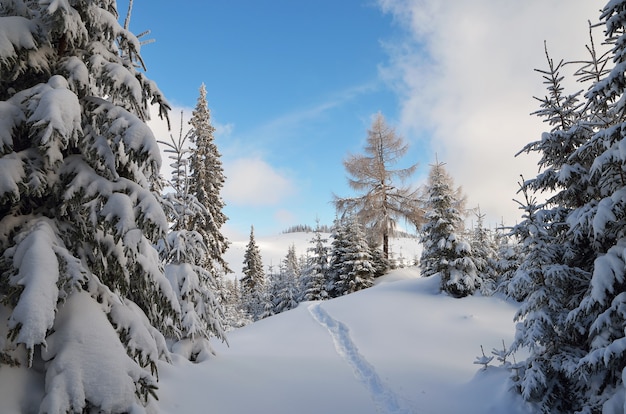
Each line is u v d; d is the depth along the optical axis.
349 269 32.12
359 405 8.71
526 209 8.18
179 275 10.07
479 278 20.11
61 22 4.82
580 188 7.89
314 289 35.19
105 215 4.67
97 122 5.06
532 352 8.20
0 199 4.20
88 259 5.23
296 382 9.68
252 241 47.75
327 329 17.94
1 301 4.00
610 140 6.54
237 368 9.74
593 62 7.68
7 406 3.93
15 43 4.52
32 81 5.25
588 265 8.08
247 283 47.31
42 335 3.79
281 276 45.91
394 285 23.69
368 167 31.25
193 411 6.58
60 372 4.09
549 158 8.55
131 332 5.02
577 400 7.09
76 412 3.91
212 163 21.30
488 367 9.64
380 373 11.05
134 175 5.72
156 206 4.95
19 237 4.45
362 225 33.00
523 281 7.82
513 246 21.27
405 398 9.12
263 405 7.71
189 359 9.78
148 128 4.99
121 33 5.48
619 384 6.30
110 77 5.00
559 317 7.52
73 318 4.54
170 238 10.38
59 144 4.69
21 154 4.61
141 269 5.37
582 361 6.25
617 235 6.87
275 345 15.83
